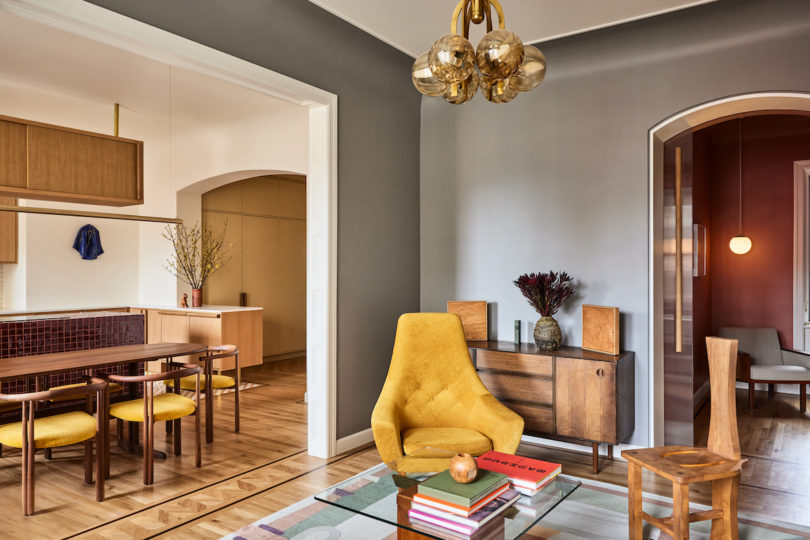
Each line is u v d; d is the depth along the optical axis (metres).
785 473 3.56
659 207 3.97
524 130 4.37
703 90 3.67
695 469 2.41
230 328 6.39
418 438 3.04
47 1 2.36
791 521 2.87
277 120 5.93
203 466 3.67
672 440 3.98
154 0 2.78
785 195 6.04
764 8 3.43
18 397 2.87
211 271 7.22
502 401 3.89
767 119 5.51
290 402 5.51
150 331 6.95
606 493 3.23
